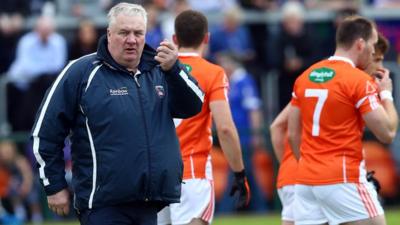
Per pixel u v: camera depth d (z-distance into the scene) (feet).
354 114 74.79
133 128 65.10
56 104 65.41
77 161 66.03
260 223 127.85
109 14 65.62
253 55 154.20
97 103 65.05
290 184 81.35
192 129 78.18
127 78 65.92
